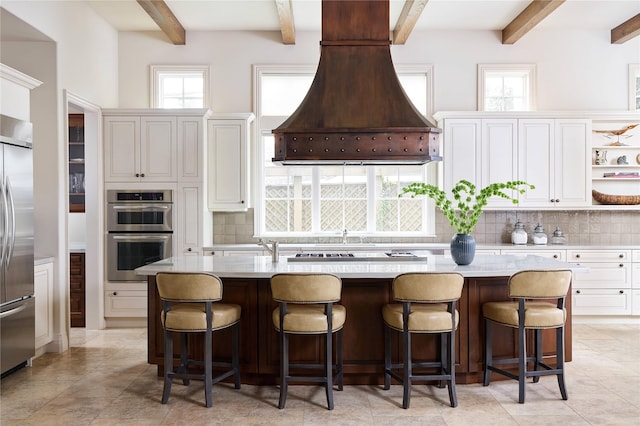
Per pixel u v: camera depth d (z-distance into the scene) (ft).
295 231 20.93
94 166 18.33
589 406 11.06
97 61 18.40
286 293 10.66
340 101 12.87
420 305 11.84
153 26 19.80
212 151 19.30
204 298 10.78
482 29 20.54
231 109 20.51
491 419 10.37
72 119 20.29
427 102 20.61
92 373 13.30
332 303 11.06
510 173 19.44
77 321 18.65
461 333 12.28
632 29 19.21
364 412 10.75
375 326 12.32
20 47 15.25
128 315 18.52
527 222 20.80
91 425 10.09
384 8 13.38
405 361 10.96
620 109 20.66
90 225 18.35
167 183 18.62
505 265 12.83
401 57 20.63
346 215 20.98
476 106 20.66
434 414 10.64
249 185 19.75
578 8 18.33
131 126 18.60
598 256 18.83
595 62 20.67
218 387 12.26
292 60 20.48
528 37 20.63
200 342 12.57
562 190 19.51
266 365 12.22
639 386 12.30
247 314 12.32
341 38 13.37
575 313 18.86
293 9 18.15
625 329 18.13
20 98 13.38
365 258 13.93
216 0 17.39
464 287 12.28
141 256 18.56
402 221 21.01
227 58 20.48
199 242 18.65
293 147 12.55
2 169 12.19
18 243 12.88
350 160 12.73
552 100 20.67
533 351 12.71
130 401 11.36
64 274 15.61
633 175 20.13
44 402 11.29
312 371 12.34
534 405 11.12
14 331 12.73
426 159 12.69
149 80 20.39
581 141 19.47
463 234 12.98
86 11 17.48
